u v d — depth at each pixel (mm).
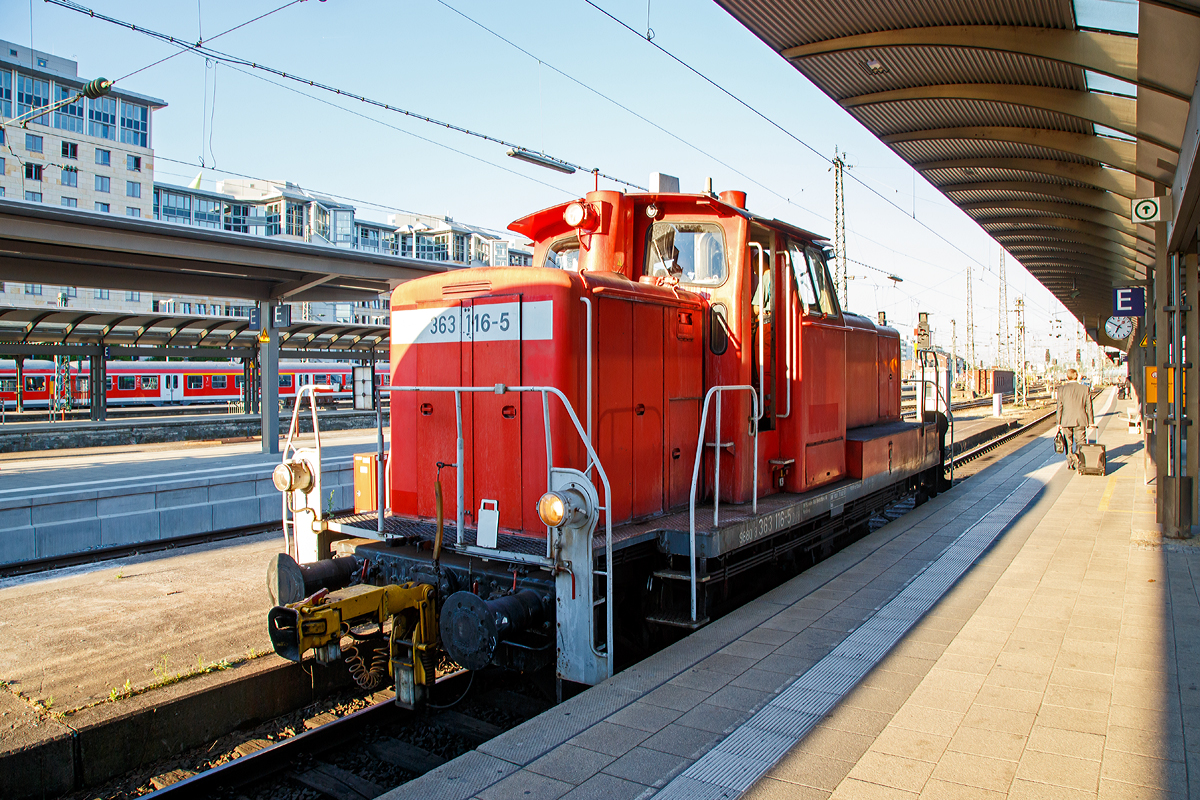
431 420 5371
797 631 4844
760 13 6902
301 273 15945
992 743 3260
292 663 5059
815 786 2922
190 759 4363
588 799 2857
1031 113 8750
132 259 14219
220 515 9891
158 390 35281
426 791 2938
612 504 5047
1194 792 2816
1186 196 6258
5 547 7820
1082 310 34500
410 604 4527
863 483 7516
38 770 3844
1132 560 6746
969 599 5543
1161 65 5738
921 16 6797
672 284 6020
